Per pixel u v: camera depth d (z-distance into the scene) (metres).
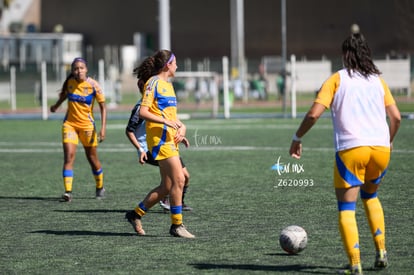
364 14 161.88
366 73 17.78
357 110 17.56
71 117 30.88
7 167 42.47
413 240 21.78
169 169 22.62
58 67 150.12
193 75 89.25
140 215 23.31
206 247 21.44
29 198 31.62
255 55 173.88
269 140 55.34
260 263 19.38
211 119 81.25
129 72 163.62
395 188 31.70
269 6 172.62
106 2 187.00
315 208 27.48
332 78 17.80
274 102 113.94
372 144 17.39
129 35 185.38
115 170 40.31
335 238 22.23
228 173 37.84
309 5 168.50
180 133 22.31
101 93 30.97
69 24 189.75
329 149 48.06
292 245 20.03
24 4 192.00
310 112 17.61
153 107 22.47
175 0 181.50
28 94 127.75
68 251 21.30
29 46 171.12
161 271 18.81
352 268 17.34
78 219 26.50
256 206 28.14
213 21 179.12
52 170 41.09
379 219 18.19
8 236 23.56
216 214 26.66
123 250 21.28
